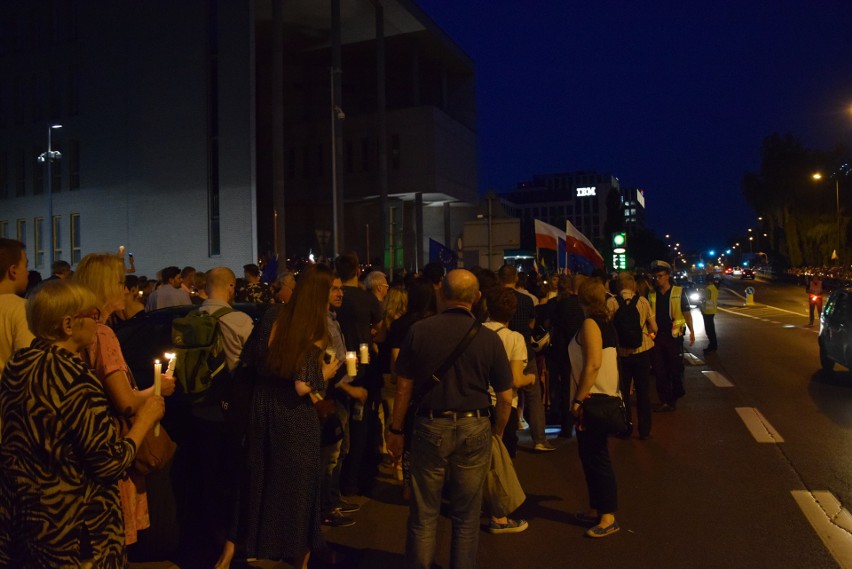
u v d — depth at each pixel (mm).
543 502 6387
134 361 5859
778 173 78188
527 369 8016
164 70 39406
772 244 88875
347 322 6617
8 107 45375
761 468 7219
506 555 5164
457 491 4234
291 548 4547
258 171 52031
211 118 38188
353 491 6668
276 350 4535
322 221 53406
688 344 19922
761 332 23188
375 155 49281
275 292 7113
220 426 5250
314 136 50844
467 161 55438
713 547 5203
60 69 43500
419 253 48750
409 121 48656
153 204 39562
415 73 50875
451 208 58250
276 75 37469
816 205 74500
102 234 41406
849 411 9891
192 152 38438
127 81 40719
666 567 4883
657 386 10375
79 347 3203
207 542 5520
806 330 23562
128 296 7570
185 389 4980
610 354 5539
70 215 42812
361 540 5566
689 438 8602
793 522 5660
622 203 101062
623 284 8250
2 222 45281
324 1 41281
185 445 5215
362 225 53062
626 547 5262
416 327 4328
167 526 5020
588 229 189375
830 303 13359
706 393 11797
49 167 39281
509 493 5422
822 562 4887
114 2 41406
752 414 9891
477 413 4246
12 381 2975
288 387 4578
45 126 43875
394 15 46062
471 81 59281
